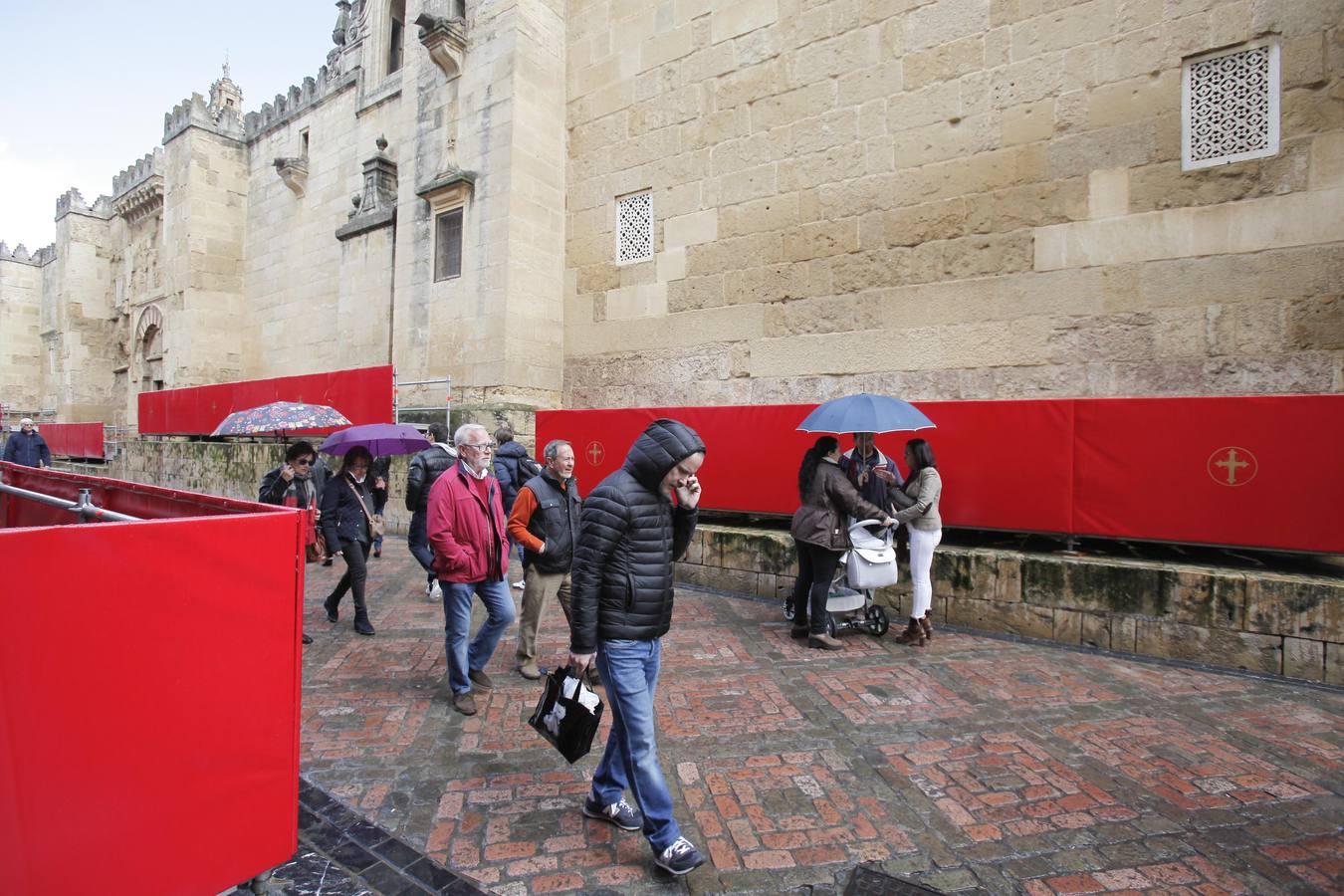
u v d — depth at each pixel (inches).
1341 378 221.9
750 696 166.2
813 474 198.5
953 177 292.5
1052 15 271.9
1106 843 106.6
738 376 351.6
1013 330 278.1
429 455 211.0
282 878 98.2
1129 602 196.7
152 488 110.8
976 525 227.0
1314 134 226.8
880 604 235.3
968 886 96.7
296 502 226.4
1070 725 149.3
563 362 419.8
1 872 60.7
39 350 1307.8
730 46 355.9
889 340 306.8
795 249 333.7
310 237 677.3
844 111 320.5
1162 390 249.8
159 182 887.1
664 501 106.1
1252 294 235.8
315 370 666.8
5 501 172.2
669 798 100.0
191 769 75.2
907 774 128.6
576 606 102.3
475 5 412.2
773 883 97.7
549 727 109.8
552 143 412.5
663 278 378.9
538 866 101.7
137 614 69.8
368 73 615.5
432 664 190.4
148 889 71.4
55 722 63.9
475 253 403.9
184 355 721.6
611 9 403.2
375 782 126.4
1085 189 264.5
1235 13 238.5
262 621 82.1
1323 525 180.4
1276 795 120.1
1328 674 173.5
